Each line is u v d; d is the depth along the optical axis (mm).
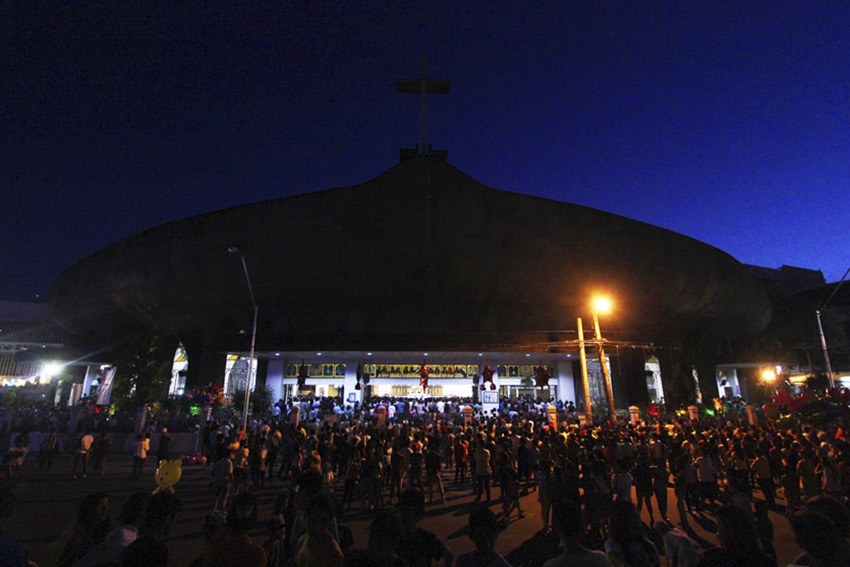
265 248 36875
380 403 40562
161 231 39125
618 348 43500
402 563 3961
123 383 35656
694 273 41938
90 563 3996
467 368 46938
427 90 41094
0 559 3662
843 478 12359
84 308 45969
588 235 37906
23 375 56688
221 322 42094
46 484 16750
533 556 8953
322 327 41938
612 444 15422
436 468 14336
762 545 7043
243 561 3760
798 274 92938
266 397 38188
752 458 15008
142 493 4676
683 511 10898
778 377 46031
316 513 4145
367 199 36719
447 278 39375
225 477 11820
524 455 15812
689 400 41719
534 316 43031
